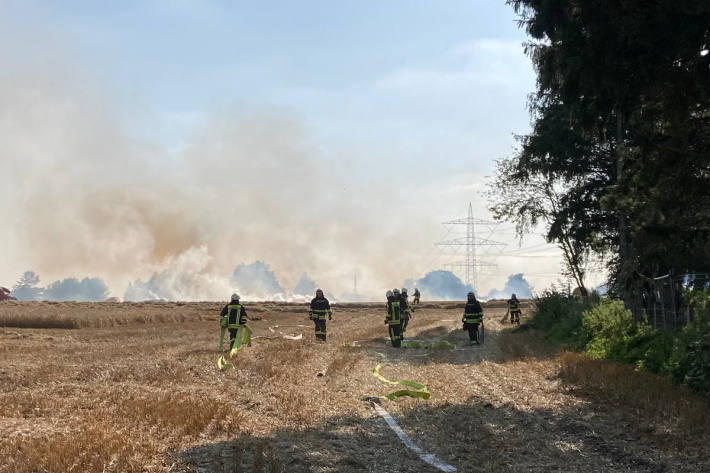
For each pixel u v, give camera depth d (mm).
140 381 11359
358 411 9305
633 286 13617
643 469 6609
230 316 16656
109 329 26625
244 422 8055
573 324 20000
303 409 9133
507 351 17109
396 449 7297
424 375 13023
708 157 10867
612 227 27141
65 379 11469
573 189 27469
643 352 13227
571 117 15000
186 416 8078
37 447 6492
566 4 11008
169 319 32188
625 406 9062
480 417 8977
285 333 25312
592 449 7340
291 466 6273
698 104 10828
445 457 7016
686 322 13141
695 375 10000
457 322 34688
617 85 10883
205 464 6180
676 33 9602
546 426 8383
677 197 11492
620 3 9758
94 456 6219
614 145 24172
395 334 19375
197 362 13859
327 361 14805
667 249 12891
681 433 7605
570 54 11195
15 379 11266
